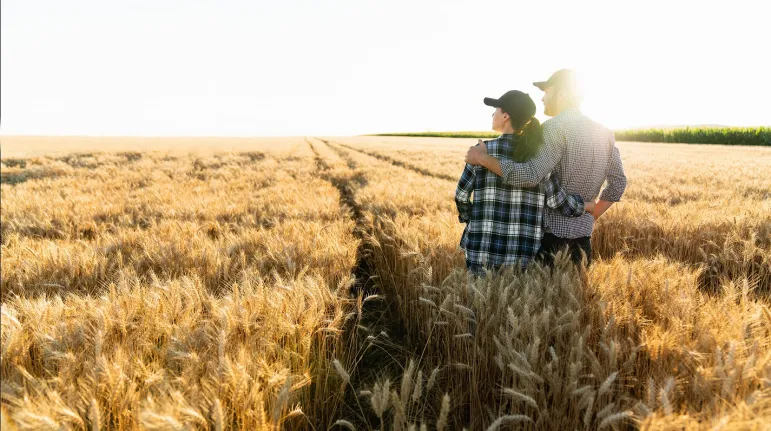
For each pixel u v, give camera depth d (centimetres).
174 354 179
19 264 345
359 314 261
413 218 493
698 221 471
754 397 136
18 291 310
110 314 211
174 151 2662
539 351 202
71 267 334
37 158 2003
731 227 440
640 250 476
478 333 224
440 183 917
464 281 249
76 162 1908
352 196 941
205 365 178
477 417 201
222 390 161
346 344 268
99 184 1020
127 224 575
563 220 258
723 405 143
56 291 310
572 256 264
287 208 622
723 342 173
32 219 574
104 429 156
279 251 357
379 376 256
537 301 214
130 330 210
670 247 451
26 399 135
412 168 1588
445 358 256
